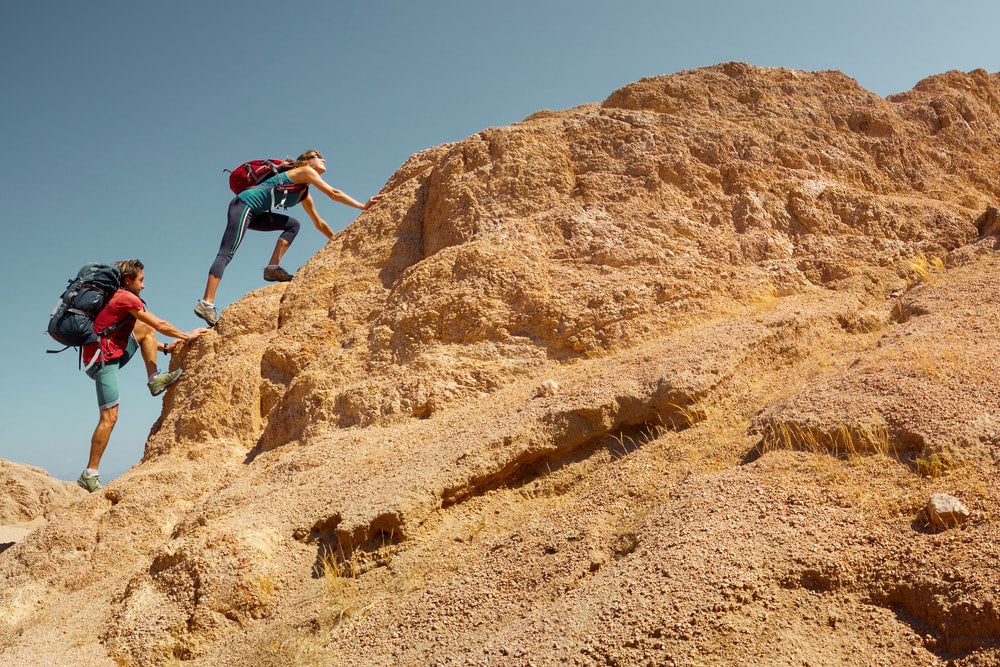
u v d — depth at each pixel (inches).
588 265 270.8
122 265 299.4
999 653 116.0
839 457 165.8
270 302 314.0
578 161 306.3
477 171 309.0
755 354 217.2
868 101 341.7
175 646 174.1
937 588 128.0
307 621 171.5
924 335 200.8
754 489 160.7
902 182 318.0
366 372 260.7
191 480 251.0
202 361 298.0
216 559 184.1
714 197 291.7
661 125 312.0
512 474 200.4
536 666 131.4
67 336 281.3
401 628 159.9
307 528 195.5
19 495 511.2
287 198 332.5
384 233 320.2
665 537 153.9
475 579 167.9
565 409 202.8
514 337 255.6
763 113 323.0
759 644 127.1
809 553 140.9
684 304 254.8
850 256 269.9
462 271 269.4
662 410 202.2
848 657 124.5
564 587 157.6
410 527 184.1
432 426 229.5
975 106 367.9
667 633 129.8
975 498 141.8
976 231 277.9
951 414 163.2
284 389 277.0
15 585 226.1
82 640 186.9
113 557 231.3
